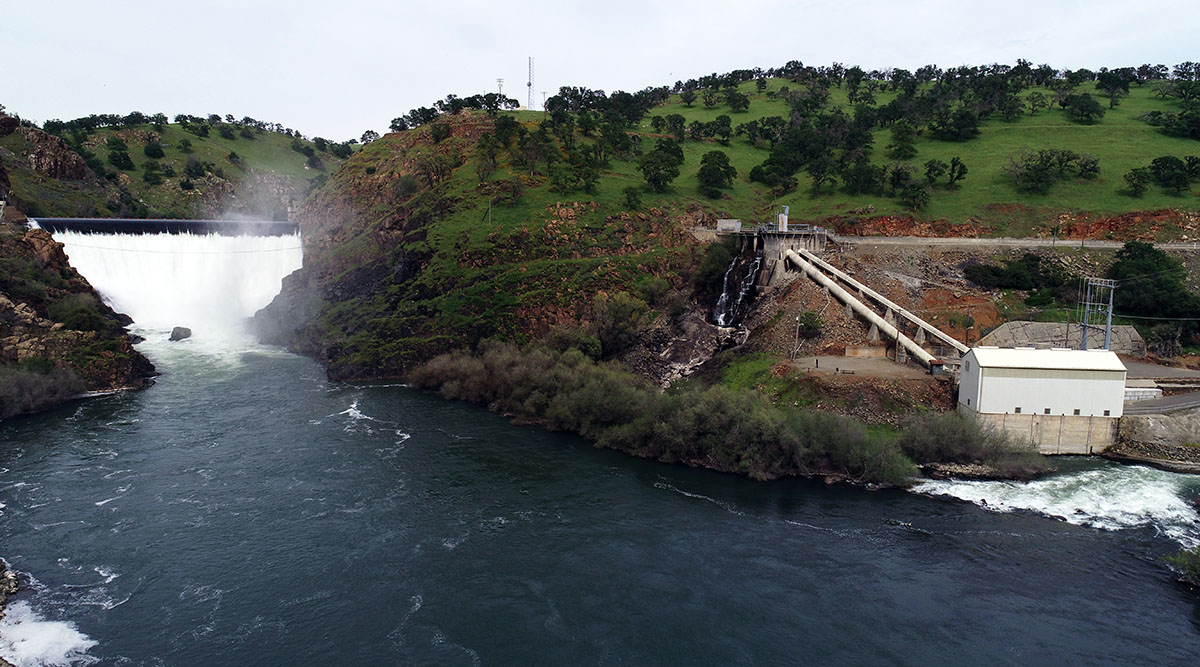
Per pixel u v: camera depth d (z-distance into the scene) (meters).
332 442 97.62
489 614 58.62
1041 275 122.31
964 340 112.12
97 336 126.25
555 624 57.31
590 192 158.38
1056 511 76.25
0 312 116.25
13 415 106.38
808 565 66.31
